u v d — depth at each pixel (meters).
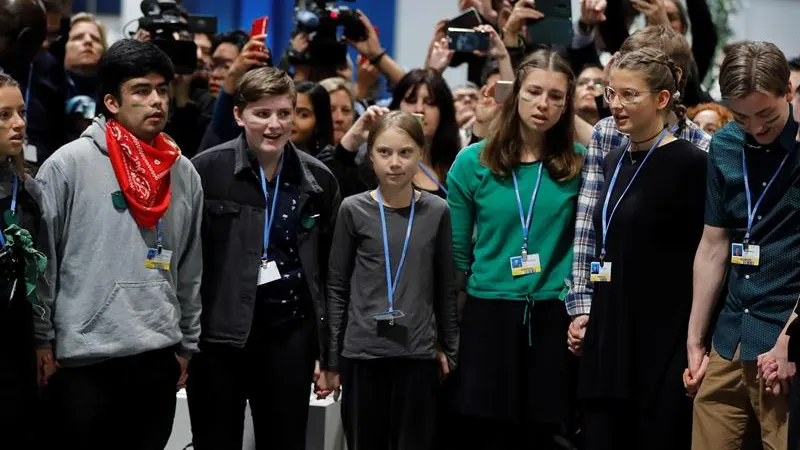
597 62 5.38
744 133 3.39
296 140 4.86
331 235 3.97
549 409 3.88
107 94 3.49
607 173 3.79
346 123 5.33
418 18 7.79
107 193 3.43
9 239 3.22
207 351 3.72
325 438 4.20
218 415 3.74
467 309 3.99
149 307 3.45
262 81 3.70
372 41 5.64
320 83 5.36
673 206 3.63
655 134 3.67
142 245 3.45
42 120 4.88
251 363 3.77
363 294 3.89
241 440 3.83
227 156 3.78
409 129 3.84
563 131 3.95
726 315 3.46
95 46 5.72
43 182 3.40
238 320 3.67
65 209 3.41
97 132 3.47
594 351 3.71
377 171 3.86
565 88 3.87
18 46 4.23
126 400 3.51
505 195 3.95
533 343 3.89
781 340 3.24
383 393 3.90
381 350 3.84
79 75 5.71
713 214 3.48
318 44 5.52
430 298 3.92
